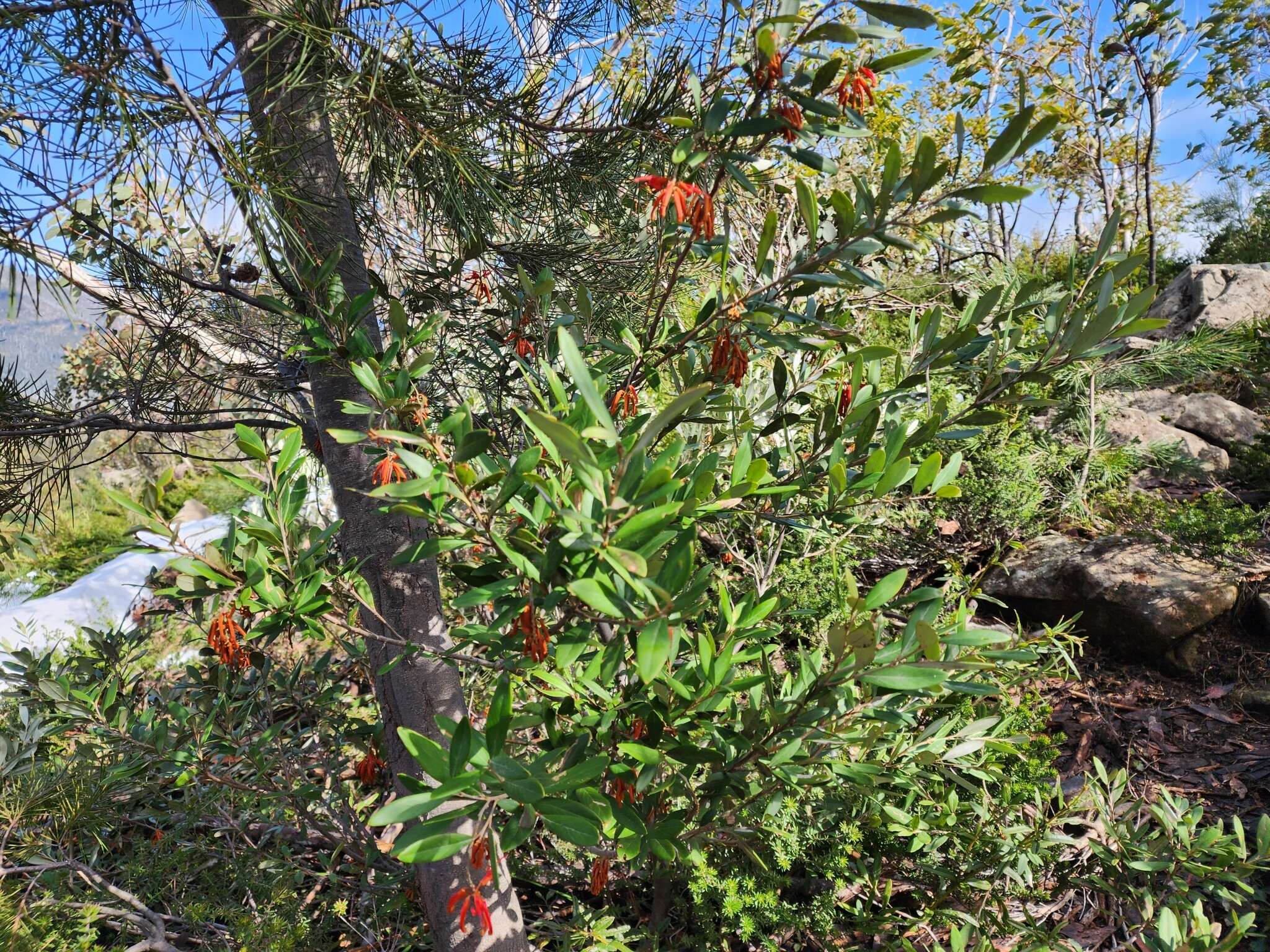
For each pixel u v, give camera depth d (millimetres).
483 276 2340
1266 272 8031
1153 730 3887
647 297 2664
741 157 1456
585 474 1033
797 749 1669
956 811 2494
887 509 4129
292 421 2543
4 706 3092
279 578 1694
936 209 1730
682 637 1780
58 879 2541
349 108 1745
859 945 2619
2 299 1448
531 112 2086
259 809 2852
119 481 8906
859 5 1251
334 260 1728
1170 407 6598
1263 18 8062
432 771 1160
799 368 2510
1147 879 2354
